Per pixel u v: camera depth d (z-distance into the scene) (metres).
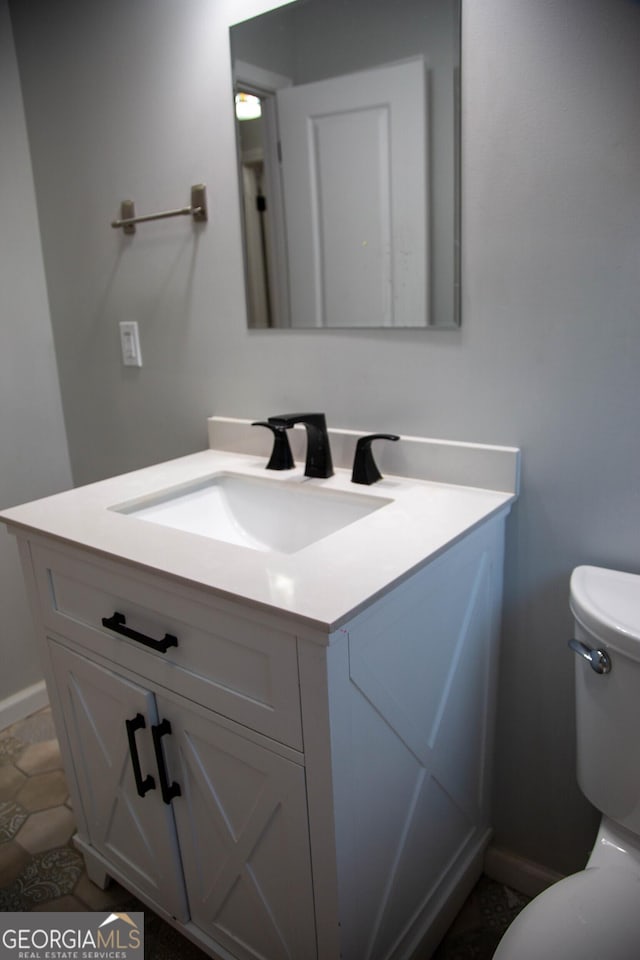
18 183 1.86
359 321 1.38
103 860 1.41
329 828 0.93
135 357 1.81
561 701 1.32
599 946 0.84
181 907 1.25
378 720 0.99
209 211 1.54
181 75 1.50
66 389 2.03
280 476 1.42
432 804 1.20
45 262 1.94
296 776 0.94
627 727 1.01
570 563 1.24
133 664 1.14
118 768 1.26
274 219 1.44
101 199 1.74
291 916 1.04
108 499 1.31
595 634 1.02
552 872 1.42
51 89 1.75
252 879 1.08
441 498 1.24
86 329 1.91
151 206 1.65
